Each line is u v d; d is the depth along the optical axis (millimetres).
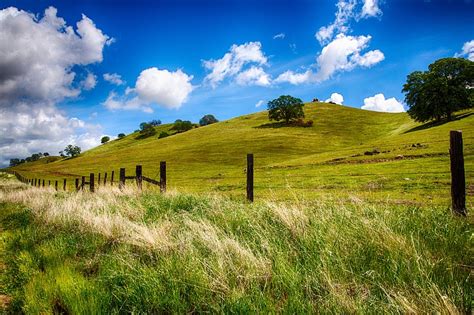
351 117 129000
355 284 4207
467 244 5051
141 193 14336
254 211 7836
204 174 52562
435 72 77188
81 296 4652
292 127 117562
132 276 4973
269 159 71188
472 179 18906
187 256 5465
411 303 3596
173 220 8156
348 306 3730
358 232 5559
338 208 7219
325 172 32906
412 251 4742
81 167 102375
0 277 6145
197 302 4246
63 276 5504
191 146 102875
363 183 22031
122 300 4602
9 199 20828
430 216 6609
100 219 8438
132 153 115250
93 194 16172
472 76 74188
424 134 57562
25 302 4867
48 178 79750
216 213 8227
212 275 4789
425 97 76938
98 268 6004
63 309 4609
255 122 138750
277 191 21172
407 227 5836
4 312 4816
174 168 70188
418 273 4199
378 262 4773
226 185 29359
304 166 42594
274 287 4520
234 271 4766
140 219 8945
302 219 6457
